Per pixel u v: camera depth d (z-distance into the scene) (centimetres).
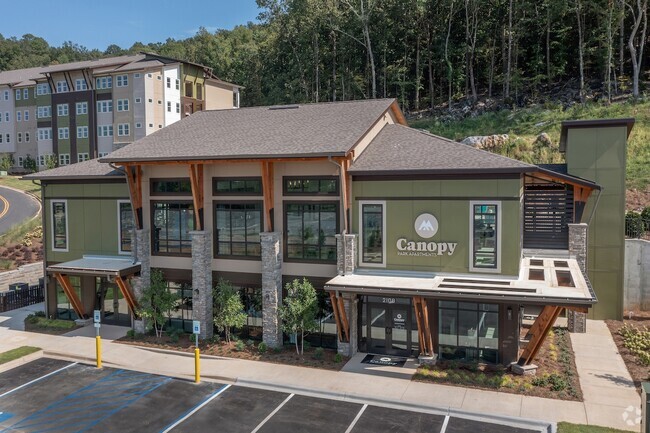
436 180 1903
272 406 1595
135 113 6112
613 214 2356
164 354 2070
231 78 8875
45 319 2550
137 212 2327
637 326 2286
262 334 2155
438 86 6275
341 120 2269
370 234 2008
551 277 1838
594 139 2348
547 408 1512
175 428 1458
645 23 4756
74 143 6462
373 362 1919
